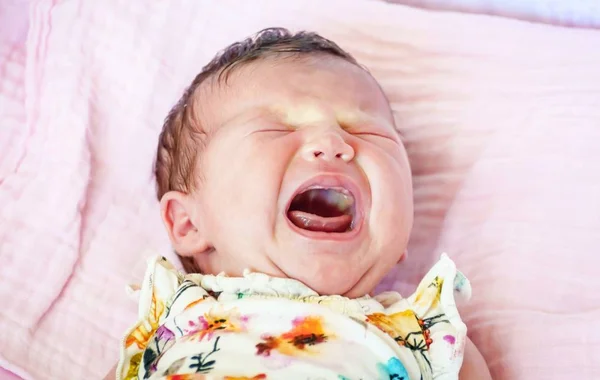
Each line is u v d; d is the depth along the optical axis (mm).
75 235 1408
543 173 1319
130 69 1588
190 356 998
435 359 1072
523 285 1211
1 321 1286
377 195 1128
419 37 1528
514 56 1472
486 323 1203
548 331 1147
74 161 1483
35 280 1353
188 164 1234
